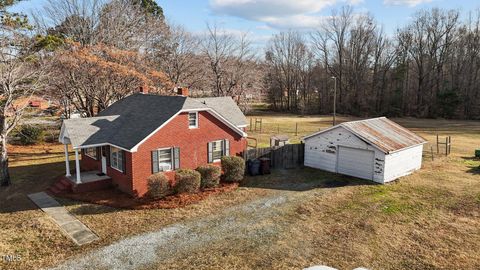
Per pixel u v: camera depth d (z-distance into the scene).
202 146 21.62
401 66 66.19
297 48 75.50
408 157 23.17
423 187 20.33
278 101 78.38
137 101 24.36
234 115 29.42
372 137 22.17
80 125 20.58
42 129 37.59
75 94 31.83
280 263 12.09
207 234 14.44
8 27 21.70
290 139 37.38
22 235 14.31
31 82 24.41
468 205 17.33
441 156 28.75
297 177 23.06
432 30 63.16
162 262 12.24
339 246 13.32
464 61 61.56
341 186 20.88
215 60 48.44
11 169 25.31
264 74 73.25
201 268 11.82
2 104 22.17
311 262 12.17
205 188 20.25
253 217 16.22
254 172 23.42
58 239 14.02
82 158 24.92
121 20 37.50
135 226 15.26
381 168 21.17
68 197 18.84
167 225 15.35
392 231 14.57
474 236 14.00
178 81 40.56
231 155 23.30
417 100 65.56
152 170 19.30
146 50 39.53
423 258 12.38
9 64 21.47
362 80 68.75
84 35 34.19
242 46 71.75
